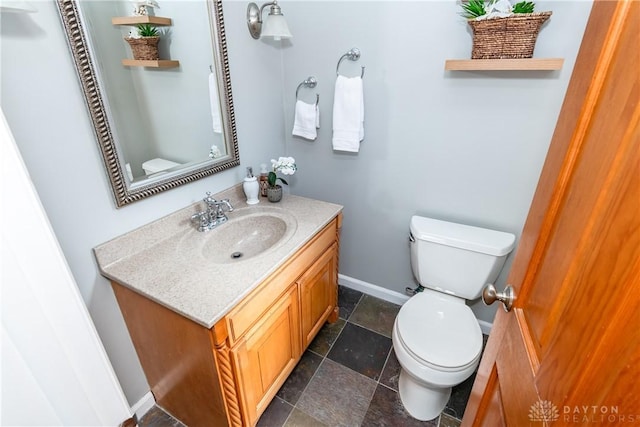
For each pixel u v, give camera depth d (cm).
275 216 156
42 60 89
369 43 159
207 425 130
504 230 161
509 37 122
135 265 116
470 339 133
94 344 95
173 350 114
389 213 191
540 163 143
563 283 54
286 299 131
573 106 59
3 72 83
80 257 108
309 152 200
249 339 112
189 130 138
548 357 54
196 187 147
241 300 103
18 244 74
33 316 80
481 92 143
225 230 145
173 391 130
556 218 61
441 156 163
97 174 107
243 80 161
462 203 167
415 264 168
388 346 180
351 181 194
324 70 175
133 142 116
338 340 184
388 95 164
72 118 98
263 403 132
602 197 45
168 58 123
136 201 120
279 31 148
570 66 125
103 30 101
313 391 155
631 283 36
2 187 70
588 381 42
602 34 52
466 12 134
